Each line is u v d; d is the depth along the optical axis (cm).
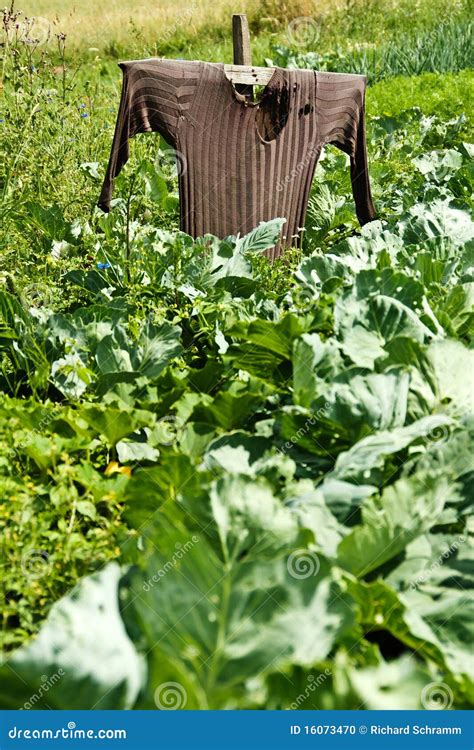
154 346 388
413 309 377
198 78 504
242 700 198
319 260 454
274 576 215
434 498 262
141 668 203
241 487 241
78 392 370
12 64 711
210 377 371
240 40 562
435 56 1303
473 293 405
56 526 290
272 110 538
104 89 997
